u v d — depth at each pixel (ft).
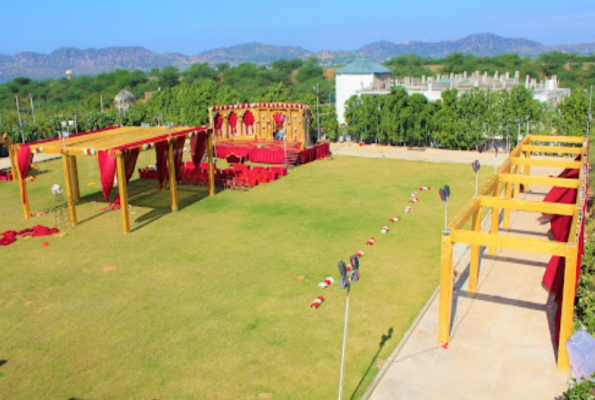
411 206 104.73
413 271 71.72
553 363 50.37
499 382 47.65
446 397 45.65
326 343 53.83
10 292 67.10
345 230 89.81
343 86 212.02
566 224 76.74
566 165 83.71
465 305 62.64
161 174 118.52
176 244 84.28
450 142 175.63
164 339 55.11
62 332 56.90
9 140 110.32
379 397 45.70
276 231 90.02
